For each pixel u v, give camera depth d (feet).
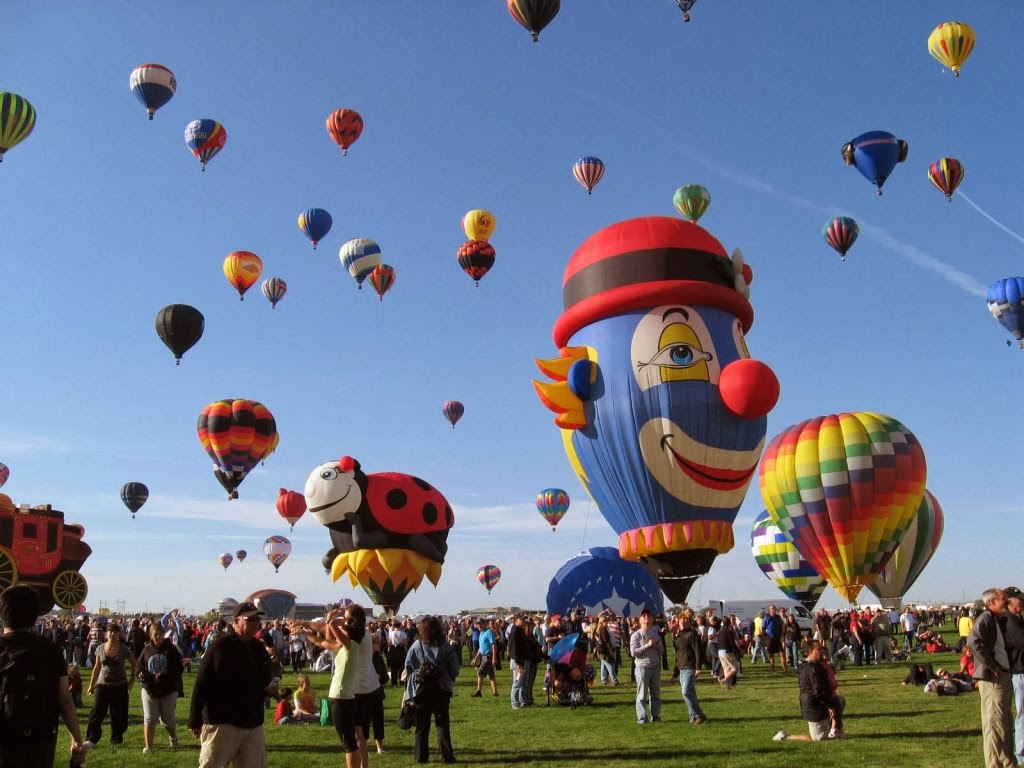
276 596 193.47
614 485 76.95
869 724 38.86
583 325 78.69
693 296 74.64
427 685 31.78
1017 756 27.40
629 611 112.37
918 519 108.58
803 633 88.33
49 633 92.27
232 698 20.47
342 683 27.20
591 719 44.29
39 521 97.19
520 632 51.26
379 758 33.45
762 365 72.69
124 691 36.86
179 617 88.69
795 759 30.73
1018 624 27.45
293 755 34.58
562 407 76.33
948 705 44.73
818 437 87.97
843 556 86.89
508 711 49.19
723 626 61.21
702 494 73.87
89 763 32.89
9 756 16.11
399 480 108.78
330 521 105.29
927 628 114.32
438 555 107.14
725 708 48.08
